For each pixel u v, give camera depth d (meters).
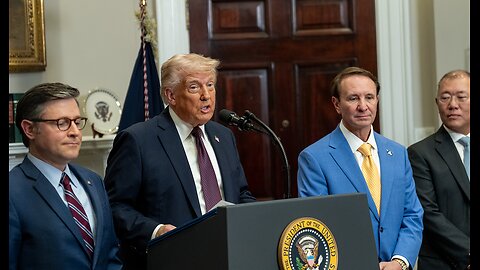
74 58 3.53
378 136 2.48
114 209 2.16
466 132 2.68
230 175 2.32
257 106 3.85
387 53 3.85
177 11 3.73
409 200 2.42
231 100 3.84
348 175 2.34
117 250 2.03
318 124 3.87
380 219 2.32
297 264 1.30
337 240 1.36
